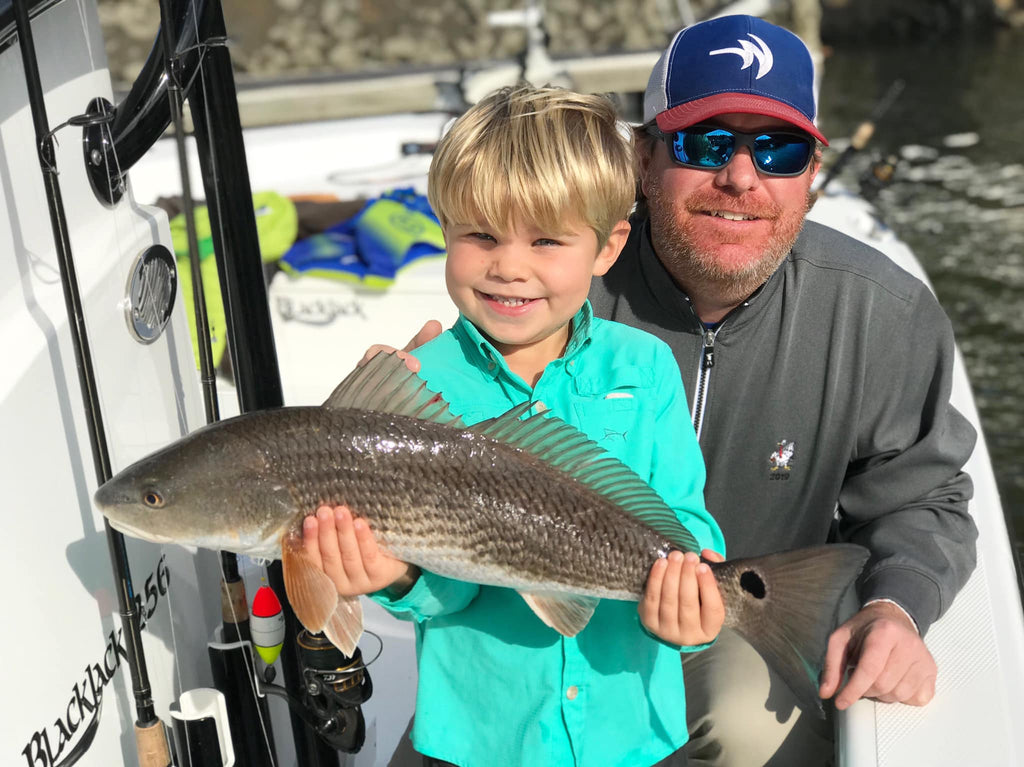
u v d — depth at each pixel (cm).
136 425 180
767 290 230
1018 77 1753
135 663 157
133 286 178
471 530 151
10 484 142
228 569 181
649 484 175
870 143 1365
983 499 252
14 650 141
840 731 189
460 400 175
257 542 146
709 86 219
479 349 175
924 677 189
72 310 144
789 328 231
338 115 532
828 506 239
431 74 548
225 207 176
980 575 225
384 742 227
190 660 196
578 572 155
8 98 151
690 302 233
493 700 173
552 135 160
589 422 176
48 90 161
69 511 156
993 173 1213
